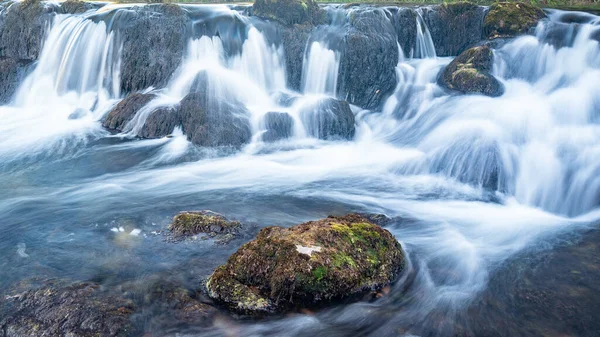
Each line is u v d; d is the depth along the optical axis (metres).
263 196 9.20
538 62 13.86
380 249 6.18
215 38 14.38
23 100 15.16
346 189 9.71
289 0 15.28
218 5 16.41
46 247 7.01
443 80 14.09
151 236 7.28
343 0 20.02
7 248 7.00
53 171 10.52
